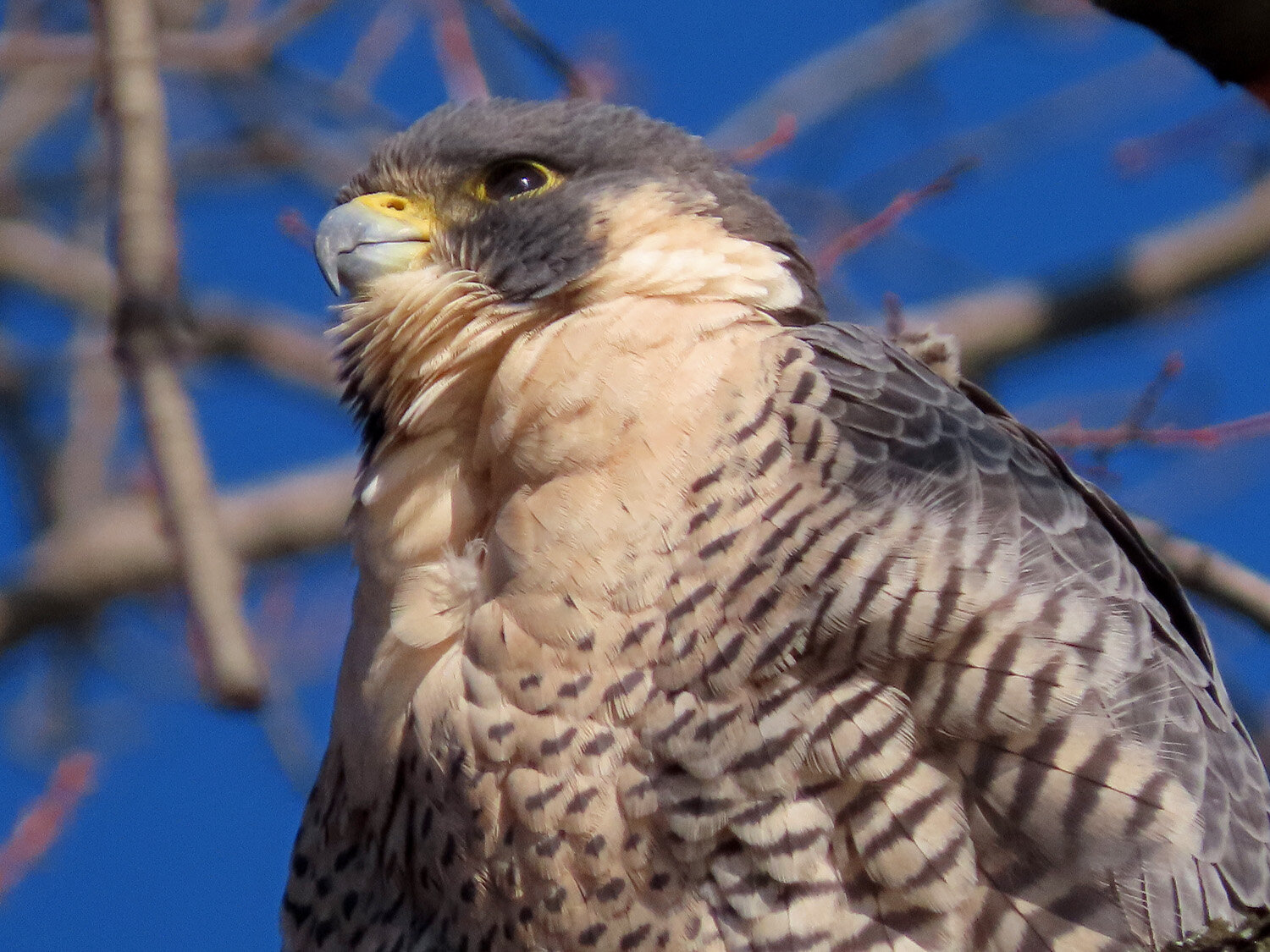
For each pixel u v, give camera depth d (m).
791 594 9.02
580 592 9.20
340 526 17.78
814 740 8.96
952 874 8.93
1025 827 8.84
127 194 10.43
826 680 9.00
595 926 9.30
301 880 10.39
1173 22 6.56
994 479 9.50
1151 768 8.85
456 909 9.67
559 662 9.20
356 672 9.93
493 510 9.76
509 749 9.25
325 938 10.25
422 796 9.58
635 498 9.28
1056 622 8.93
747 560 9.10
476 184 10.73
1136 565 10.52
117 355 10.29
